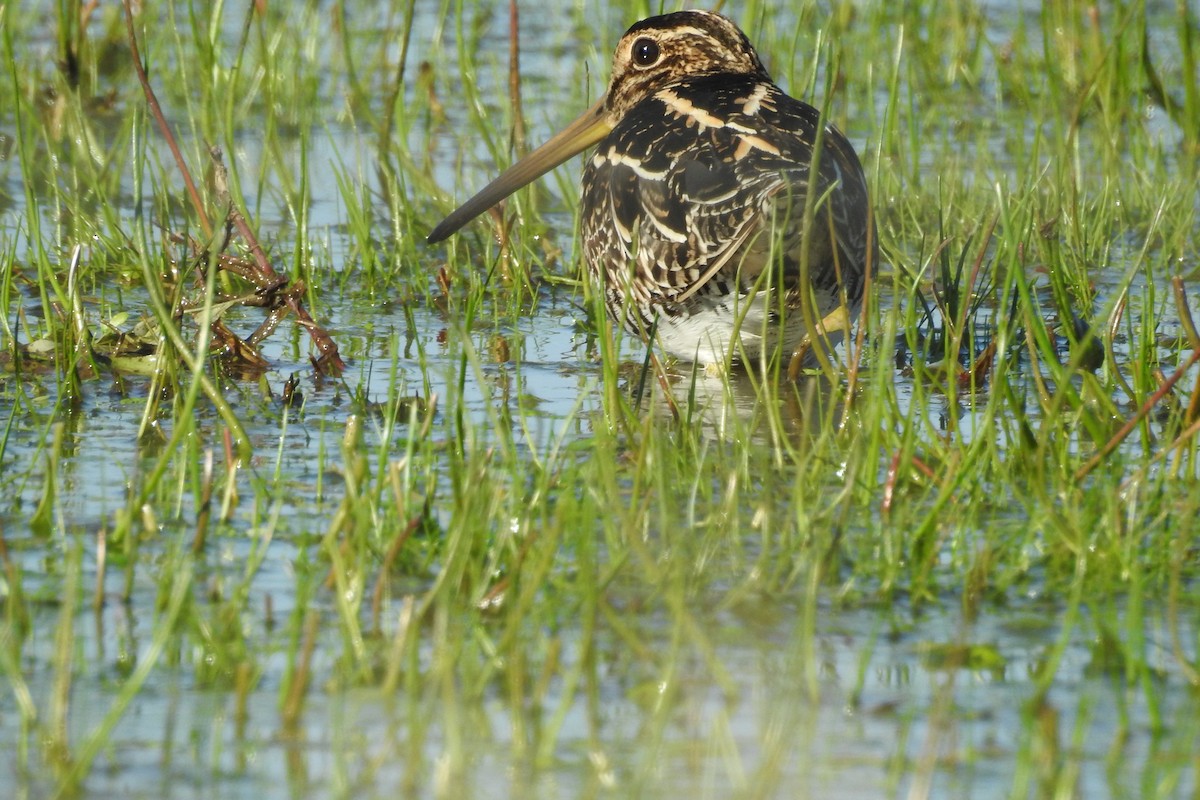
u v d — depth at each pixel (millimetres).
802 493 8281
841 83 17203
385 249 14477
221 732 6336
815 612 7488
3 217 14641
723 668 6895
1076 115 14461
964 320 11117
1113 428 10047
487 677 6629
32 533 8250
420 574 7773
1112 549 7824
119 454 9547
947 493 8273
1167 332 12305
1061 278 12031
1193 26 18672
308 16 19906
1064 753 6238
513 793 5930
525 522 8047
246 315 12828
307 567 7898
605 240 11789
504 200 14914
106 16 19172
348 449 8281
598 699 6656
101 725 6305
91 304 12602
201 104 16875
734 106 11680
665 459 8922
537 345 12242
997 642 7230
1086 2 20062
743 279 10734
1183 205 14422
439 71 18906
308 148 17016
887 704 6648
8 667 6395
